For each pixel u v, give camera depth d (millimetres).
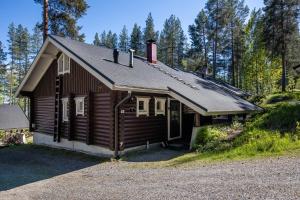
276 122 12688
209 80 22953
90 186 7461
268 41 36219
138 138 12477
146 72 14359
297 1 34719
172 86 13539
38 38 57594
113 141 11516
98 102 12383
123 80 11133
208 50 48406
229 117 17062
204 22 48469
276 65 43250
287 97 29000
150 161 10320
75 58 12234
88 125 12477
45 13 18844
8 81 59531
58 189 7477
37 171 9906
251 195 5402
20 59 56844
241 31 44031
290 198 5051
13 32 56625
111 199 6145
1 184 8336
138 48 56844
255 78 46156
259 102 29484
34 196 6996
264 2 37500
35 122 16766
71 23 22047
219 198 5465
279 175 6402
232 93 20938
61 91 14547
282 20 35125
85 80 12930
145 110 12922
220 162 8523
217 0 43125
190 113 15672
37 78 16188
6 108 26328
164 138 13852
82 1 22391
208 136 12250
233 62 43750
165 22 55375
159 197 5918
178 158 10375
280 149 8875
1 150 14938
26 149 14750
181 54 56781
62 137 14406
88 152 12758
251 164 7711
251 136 10859
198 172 7633
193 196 5746
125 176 8234
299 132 10297
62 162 11281
